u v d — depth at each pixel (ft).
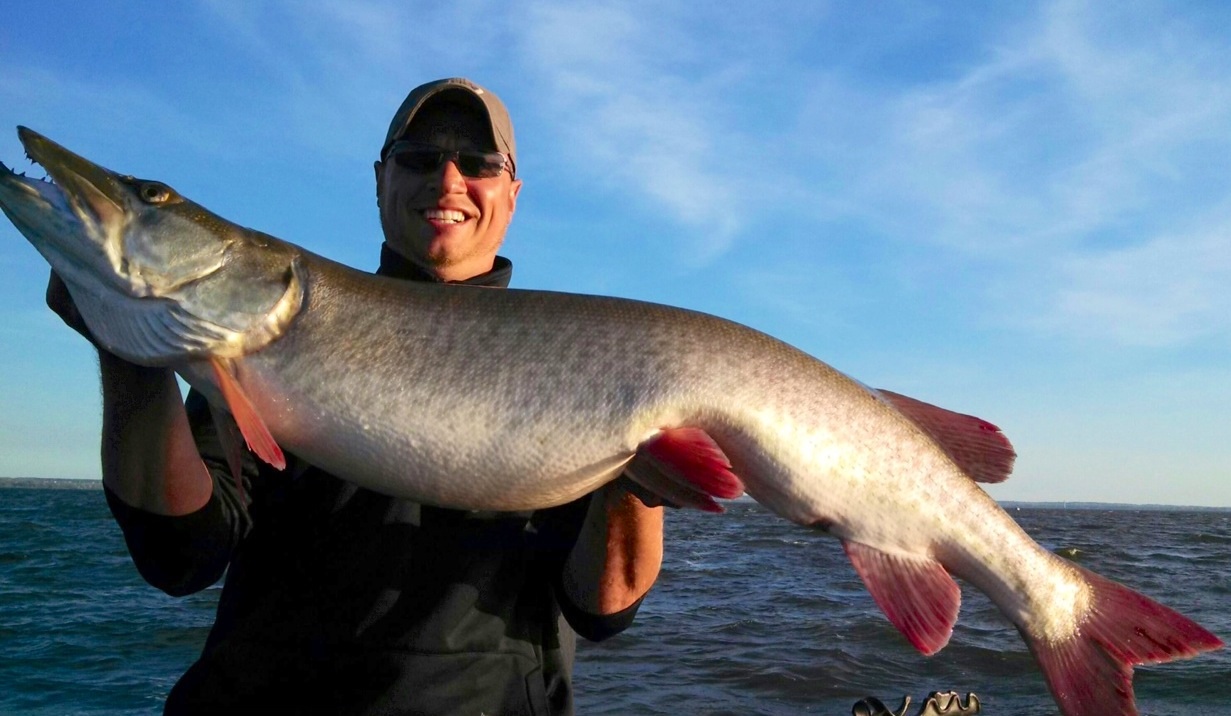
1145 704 7.75
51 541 26.58
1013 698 7.69
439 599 2.78
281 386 2.81
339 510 2.87
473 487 2.78
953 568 3.07
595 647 9.69
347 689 2.67
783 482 2.91
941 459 3.06
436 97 3.32
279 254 2.90
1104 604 3.09
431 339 2.83
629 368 2.82
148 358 2.73
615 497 2.84
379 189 3.66
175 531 2.68
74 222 2.77
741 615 11.96
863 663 8.91
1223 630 11.69
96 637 10.81
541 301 2.92
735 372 2.87
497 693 2.77
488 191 3.35
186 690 2.73
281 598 2.78
